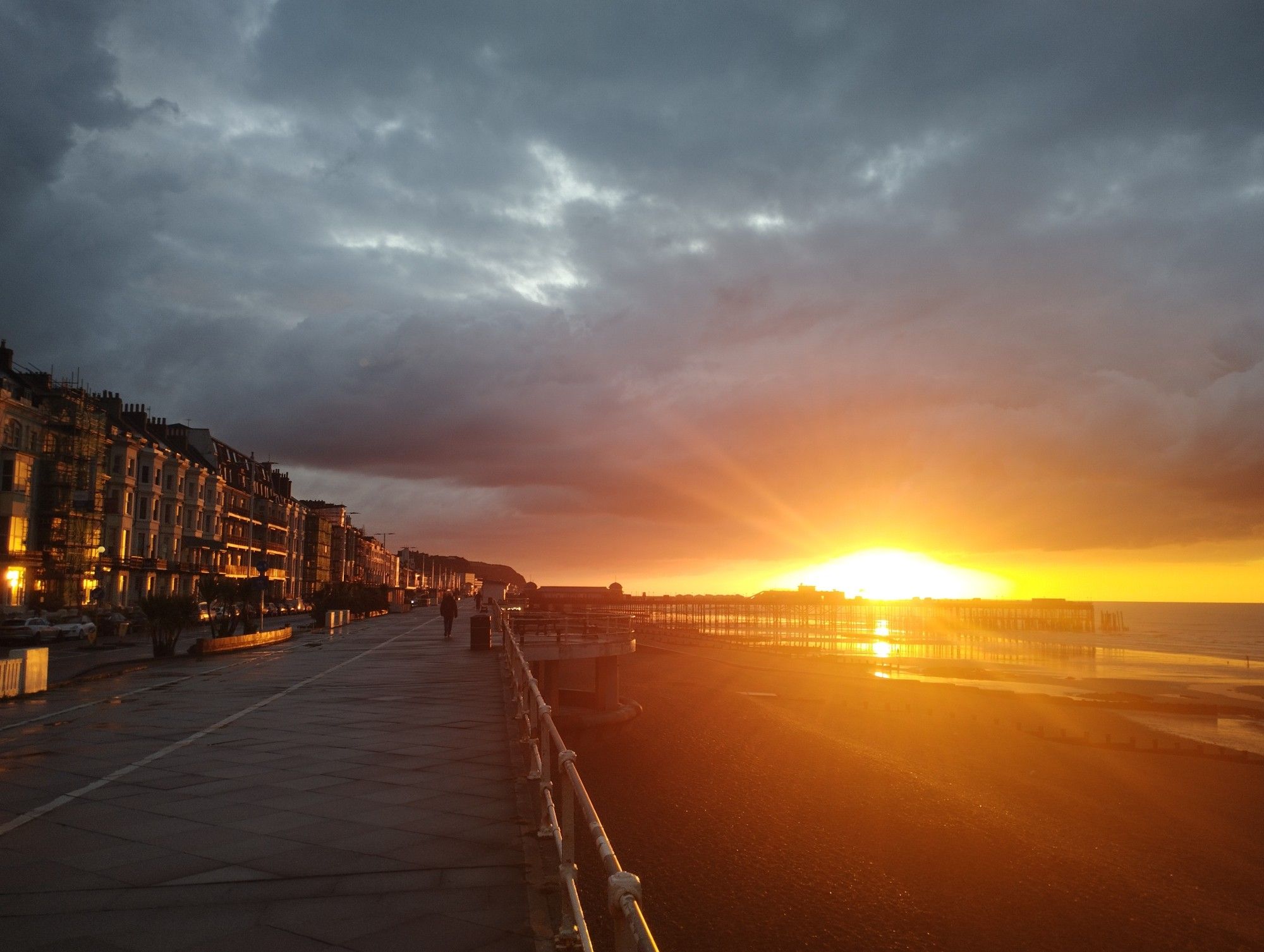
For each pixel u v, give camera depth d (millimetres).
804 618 190125
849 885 18281
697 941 15234
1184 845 22859
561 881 5023
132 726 13883
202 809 8414
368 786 9430
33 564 52281
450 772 10141
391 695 18109
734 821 23375
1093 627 184500
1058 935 16125
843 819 23922
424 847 7086
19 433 52781
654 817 23750
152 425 80938
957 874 19297
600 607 121625
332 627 50688
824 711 48062
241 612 42219
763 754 34062
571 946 4879
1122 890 18797
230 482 89062
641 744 36375
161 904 5734
